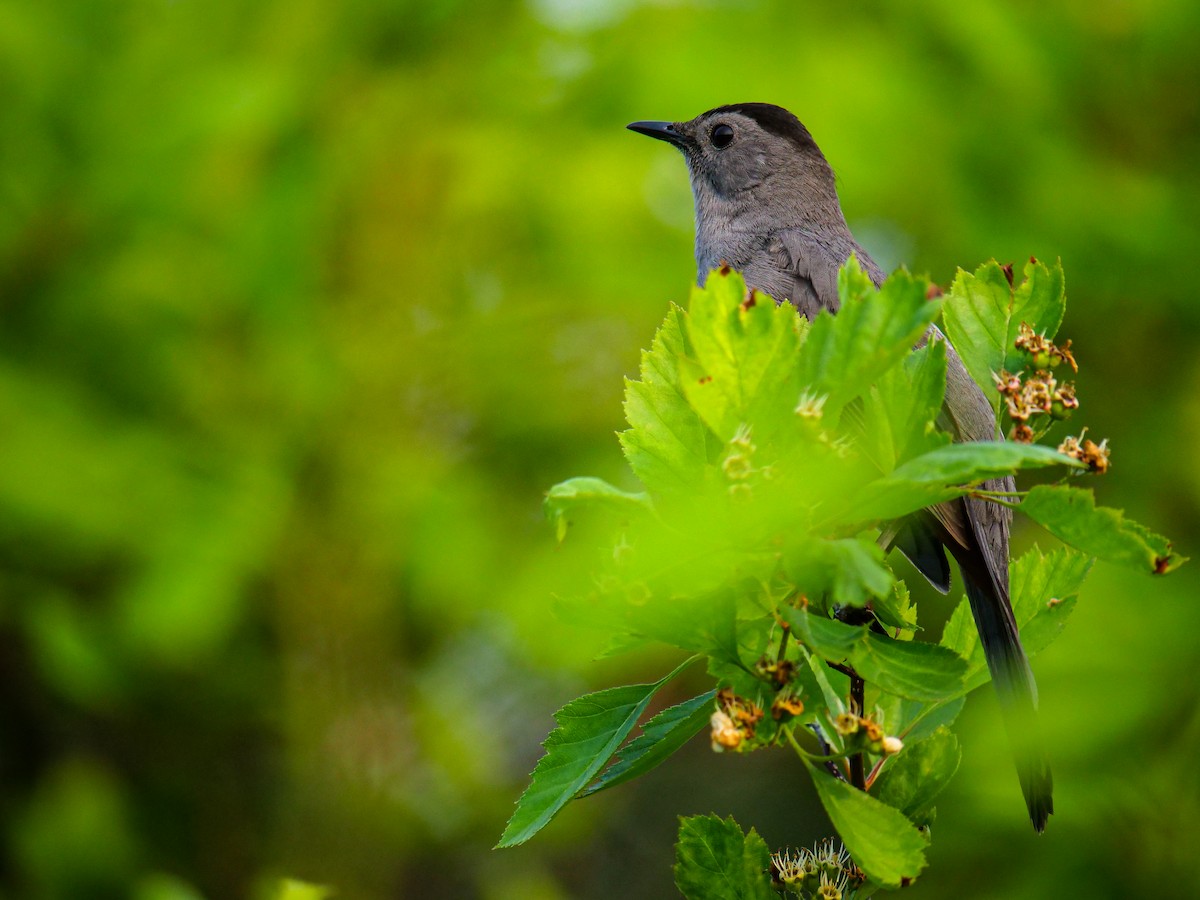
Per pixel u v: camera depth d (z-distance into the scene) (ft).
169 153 32.53
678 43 34.73
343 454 34.76
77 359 33.53
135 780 37.65
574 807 38.70
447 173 35.50
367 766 36.22
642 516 11.37
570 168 34.37
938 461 10.98
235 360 34.60
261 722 36.76
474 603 34.01
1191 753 25.54
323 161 34.35
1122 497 31.53
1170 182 33.47
